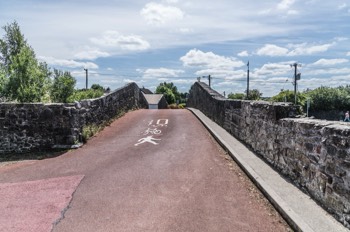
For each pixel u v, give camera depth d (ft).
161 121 52.80
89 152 33.35
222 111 44.62
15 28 49.24
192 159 29.30
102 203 19.89
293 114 24.71
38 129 35.96
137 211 18.62
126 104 65.31
